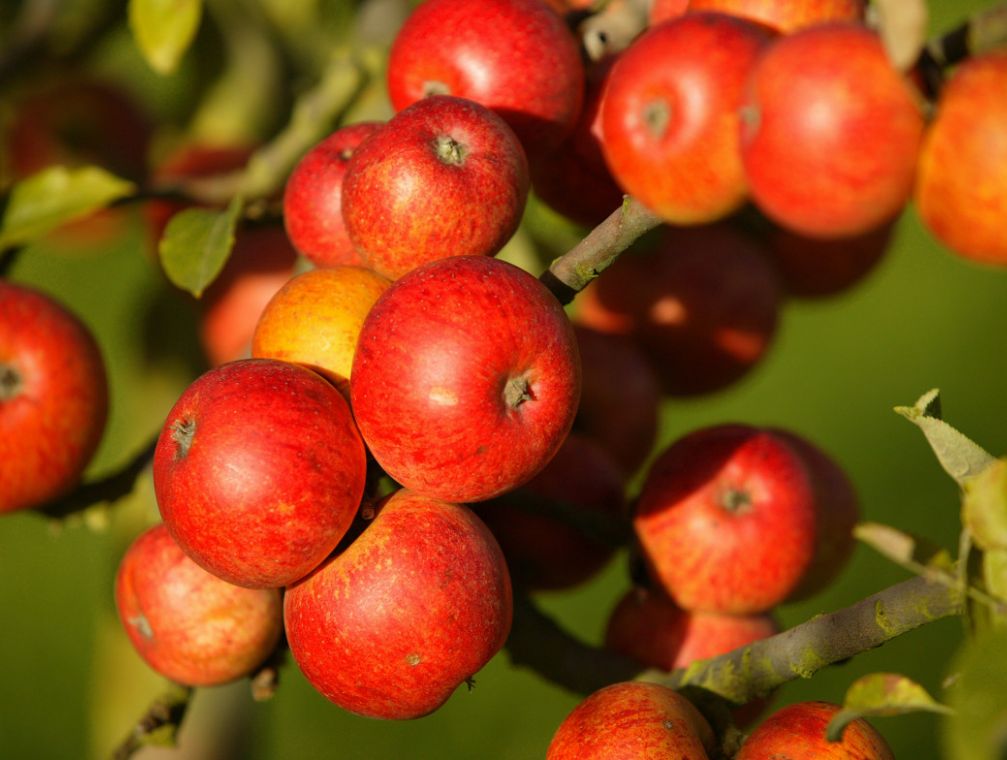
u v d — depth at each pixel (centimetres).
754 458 77
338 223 73
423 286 66
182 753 104
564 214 79
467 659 68
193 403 68
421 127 69
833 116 63
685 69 67
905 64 62
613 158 69
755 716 78
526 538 78
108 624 98
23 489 80
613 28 76
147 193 87
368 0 100
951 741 61
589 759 67
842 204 64
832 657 68
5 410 79
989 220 62
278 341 70
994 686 61
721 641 77
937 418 66
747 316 86
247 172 89
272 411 67
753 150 64
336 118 89
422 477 67
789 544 76
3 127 105
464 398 65
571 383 67
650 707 68
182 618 73
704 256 86
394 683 67
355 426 68
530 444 67
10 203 85
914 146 63
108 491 84
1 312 79
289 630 69
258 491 66
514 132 73
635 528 77
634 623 78
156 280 99
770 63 64
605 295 87
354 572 67
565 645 76
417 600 67
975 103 61
